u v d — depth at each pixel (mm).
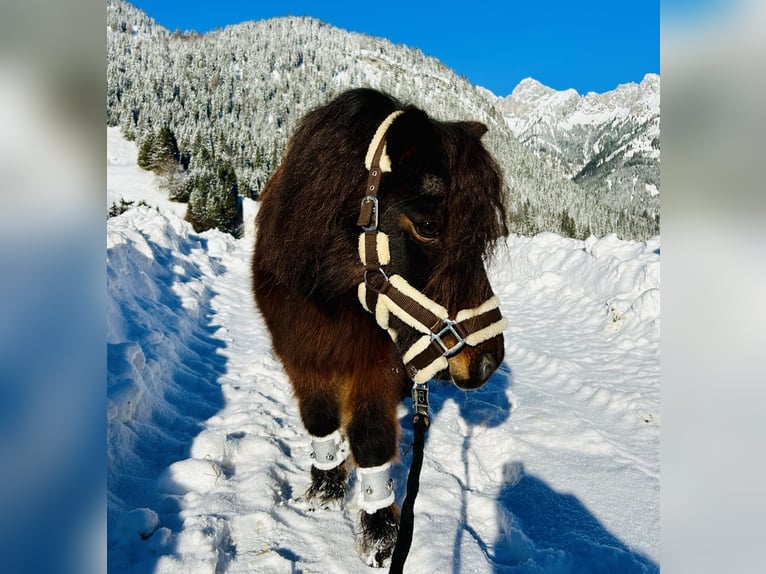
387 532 2324
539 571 2227
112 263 5551
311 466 2988
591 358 5660
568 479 3107
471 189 1774
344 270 2033
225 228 40969
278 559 2234
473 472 3207
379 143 1909
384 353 2262
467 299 1852
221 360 5242
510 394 4512
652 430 3793
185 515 2488
